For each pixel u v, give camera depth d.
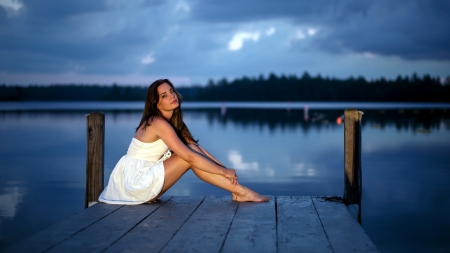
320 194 6.80
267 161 10.05
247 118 26.73
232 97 84.94
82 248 2.71
